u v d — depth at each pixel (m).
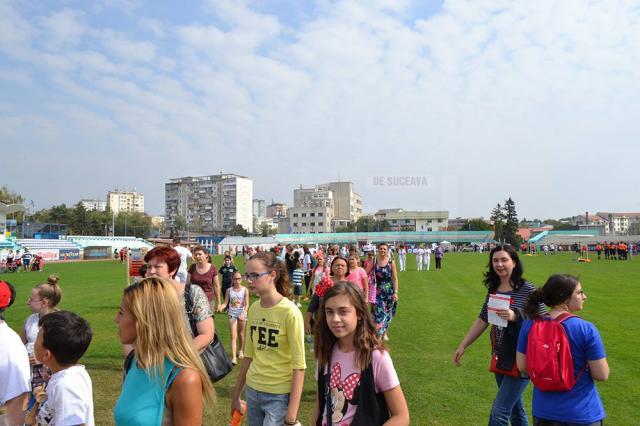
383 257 9.25
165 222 166.12
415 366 8.21
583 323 3.39
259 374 4.02
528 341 3.50
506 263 4.53
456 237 82.88
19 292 20.97
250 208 161.50
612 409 5.96
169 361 2.51
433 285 22.66
